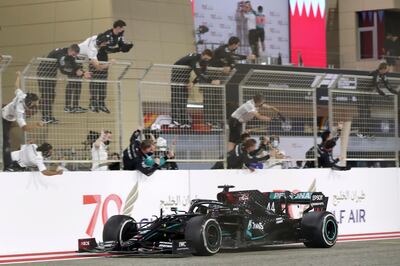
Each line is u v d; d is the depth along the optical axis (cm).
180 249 2869
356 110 4312
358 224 4253
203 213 3073
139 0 5056
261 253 3059
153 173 3609
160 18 5156
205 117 3838
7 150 3397
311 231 3281
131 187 3550
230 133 3925
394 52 6475
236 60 4528
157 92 3694
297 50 5978
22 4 5159
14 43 5169
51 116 3416
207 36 5441
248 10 5700
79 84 3484
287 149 4088
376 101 4394
